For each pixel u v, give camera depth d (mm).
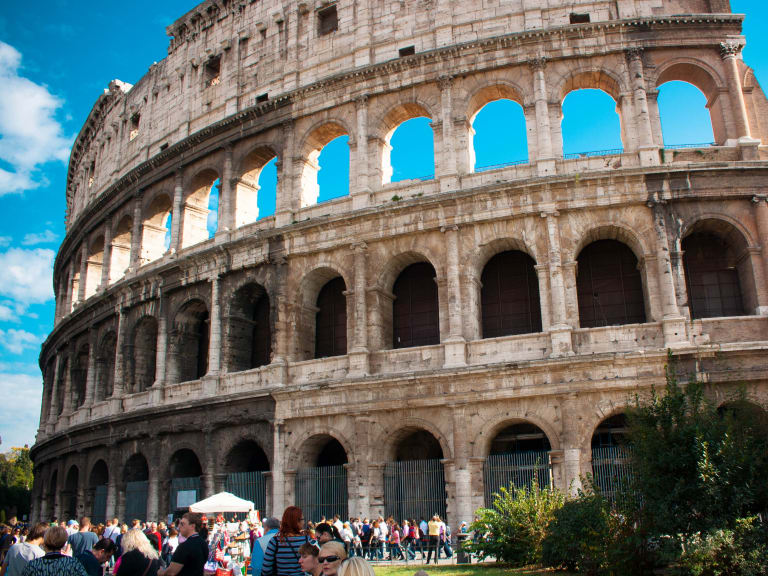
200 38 70562
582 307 50156
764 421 29562
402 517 47500
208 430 56219
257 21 66000
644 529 27812
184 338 64438
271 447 52750
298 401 52000
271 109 61156
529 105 52000
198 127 67875
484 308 51938
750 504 26766
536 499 35906
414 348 49812
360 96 56594
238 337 59438
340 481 50438
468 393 46562
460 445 45969
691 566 25219
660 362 43812
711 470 26719
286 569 16688
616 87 51500
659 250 46625
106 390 72875
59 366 84312
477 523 36469
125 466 63844
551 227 48219
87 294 81375
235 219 62406
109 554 22188
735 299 48500
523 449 50688
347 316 52781
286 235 56281
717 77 50625
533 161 50938
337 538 18625
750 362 43219
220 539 41906
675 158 49156
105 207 78250
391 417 48656
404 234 51844
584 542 29391
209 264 60688
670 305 45500
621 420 48031
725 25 51156
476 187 49844
